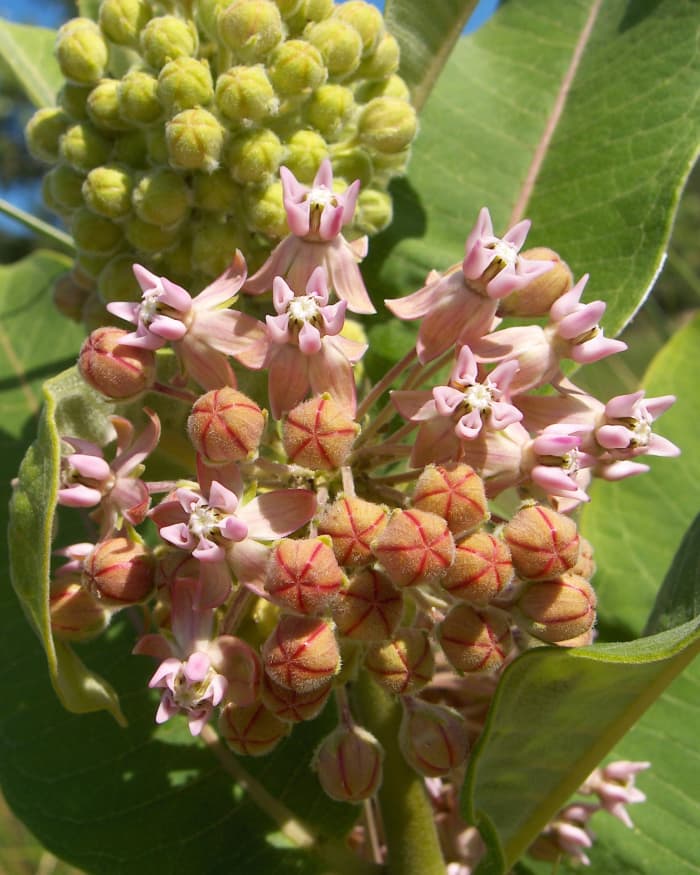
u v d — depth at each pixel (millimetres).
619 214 127
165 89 101
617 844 131
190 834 123
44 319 163
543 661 86
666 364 162
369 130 111
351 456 97
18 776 126
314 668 84
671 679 91
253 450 88
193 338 94
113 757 127
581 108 138
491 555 85
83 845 123
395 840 112
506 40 148
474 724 111
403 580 84
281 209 101
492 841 91
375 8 112
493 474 91
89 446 95
